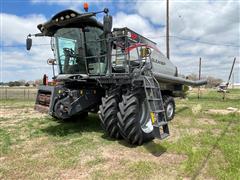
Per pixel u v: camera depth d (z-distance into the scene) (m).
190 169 3.38
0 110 10.32
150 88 4.72
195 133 5.64
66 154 4.08
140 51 6.11
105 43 5.53
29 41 5.98
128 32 5.65
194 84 10.48
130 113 4.42
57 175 3.26
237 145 4.47
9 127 6.30
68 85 5.68
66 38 5.82
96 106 5.91
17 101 16.66
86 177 3.20
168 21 16.70
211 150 4.25
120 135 4.91
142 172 3.32
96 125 6.53
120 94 4.99
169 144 4.59
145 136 4.79
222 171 3.31
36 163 3.67
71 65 5.86
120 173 3.30
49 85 5.85
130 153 4.17
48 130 5.88
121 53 5.52
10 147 4.50
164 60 8.09
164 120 4.63
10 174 3.29
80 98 5.46
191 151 4.13
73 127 6.27
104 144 4.70
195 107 9.89
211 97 19.31
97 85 5.83
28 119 7.61
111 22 4.82
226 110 10.03
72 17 5.02
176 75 9.16
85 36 5.64
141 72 5.13
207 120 7.57
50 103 5.14
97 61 5.61
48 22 5.33
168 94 8.69
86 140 4.95
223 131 5.87
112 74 5.07
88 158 3.91
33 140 5.00
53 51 6.07
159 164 3.63
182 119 7.75
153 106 4.50
